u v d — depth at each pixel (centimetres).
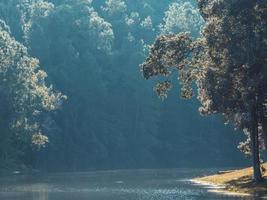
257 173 7362
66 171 15138
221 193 6869
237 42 6309
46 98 15600
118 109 19712
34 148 16100
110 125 19112
